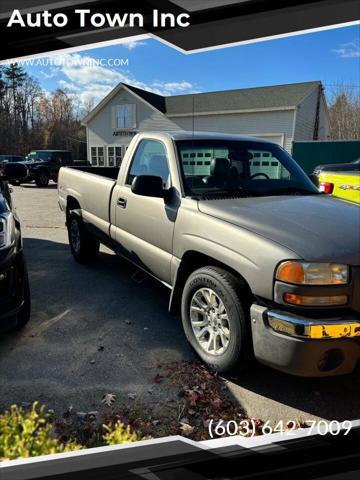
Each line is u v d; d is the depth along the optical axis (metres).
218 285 2.84
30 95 48.25
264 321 2.54
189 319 3.25
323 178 7.11
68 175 5.98
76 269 5.64
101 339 3.56
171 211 3.45
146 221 3.84
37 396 2.72
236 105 23.89
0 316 3.04
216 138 3.99
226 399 2.75
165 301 4.48
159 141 3.97
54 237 7.82
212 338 3.03
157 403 2.68
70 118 49.41
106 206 4.72
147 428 2.44
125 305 4.34
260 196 3.50
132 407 2.63
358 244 2.56
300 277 2.40
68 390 2.79
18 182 20.31
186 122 25.08
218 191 3.52
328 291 2.41
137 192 3.38
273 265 2.50
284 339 2.43
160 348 3.41
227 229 2.85
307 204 3.27
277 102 23.08
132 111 26.80
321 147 19.20
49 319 3.95
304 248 2.49
